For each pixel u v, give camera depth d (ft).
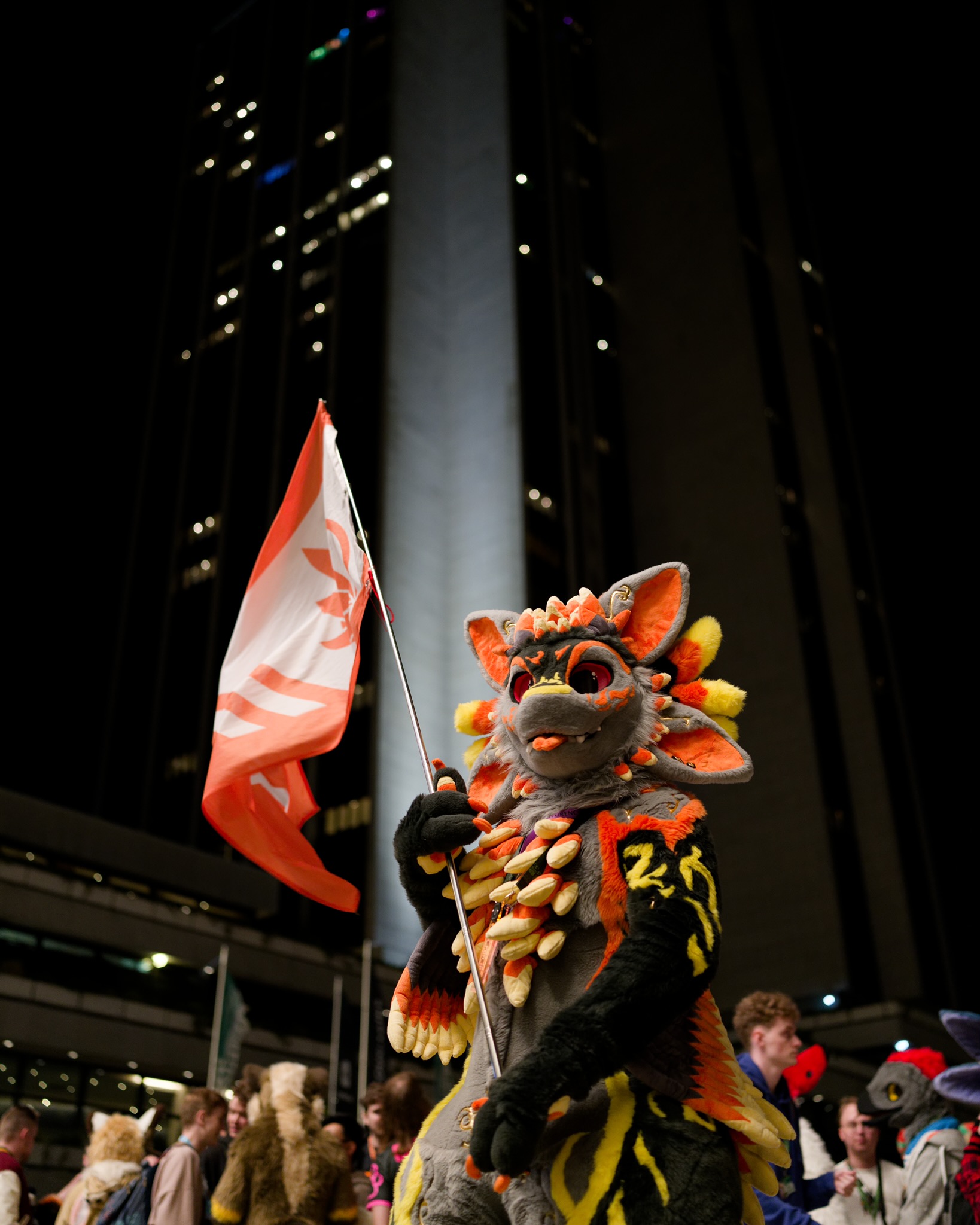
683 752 8.40
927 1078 15.96
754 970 147.13
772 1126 7.00
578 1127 6.83
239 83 254.06
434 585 163.43
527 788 8.34
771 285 207.82
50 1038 89.71
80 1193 20.75
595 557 175.11
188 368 221.87
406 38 215.10
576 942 7.50
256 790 10.02
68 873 102.63
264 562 11.18
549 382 183.52
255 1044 102.53
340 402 179.93
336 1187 15.61
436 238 197.67
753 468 182.80
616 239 216.95
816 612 175.42
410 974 8.25
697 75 221.46
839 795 157.69
